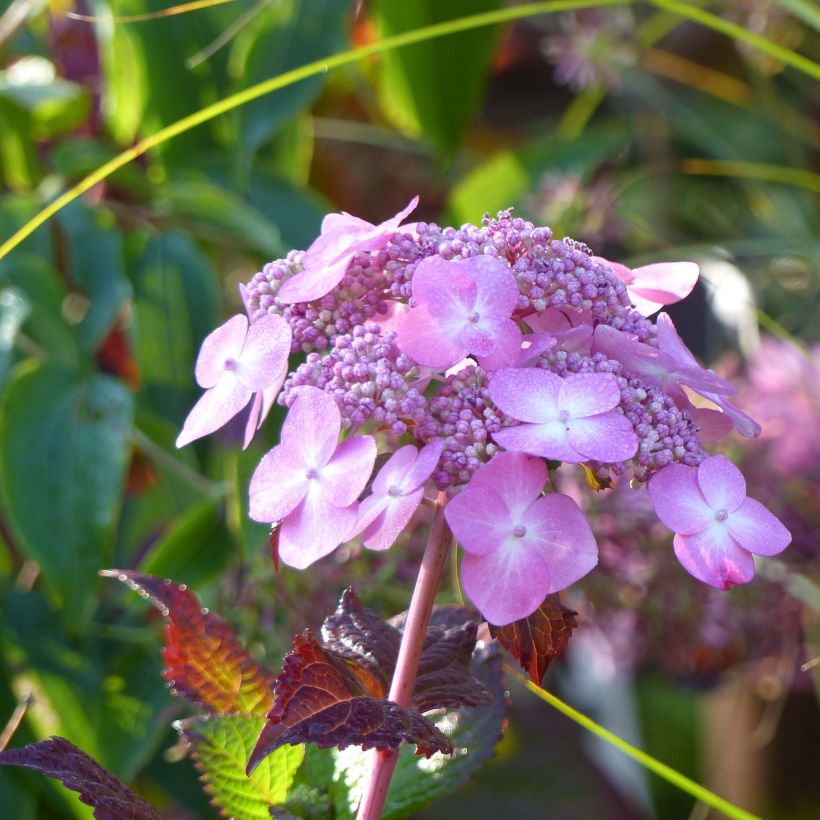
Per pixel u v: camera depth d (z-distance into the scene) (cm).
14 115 68
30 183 70
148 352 65
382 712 34
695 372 35
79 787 36
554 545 33
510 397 33
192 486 64
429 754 34
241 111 64
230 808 40
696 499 33
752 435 37
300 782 42
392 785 41
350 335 35
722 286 71
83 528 57
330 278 35
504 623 32
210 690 40
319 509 33
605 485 36
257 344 35
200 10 68
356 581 55
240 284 38
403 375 34
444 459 33
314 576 54
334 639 39
